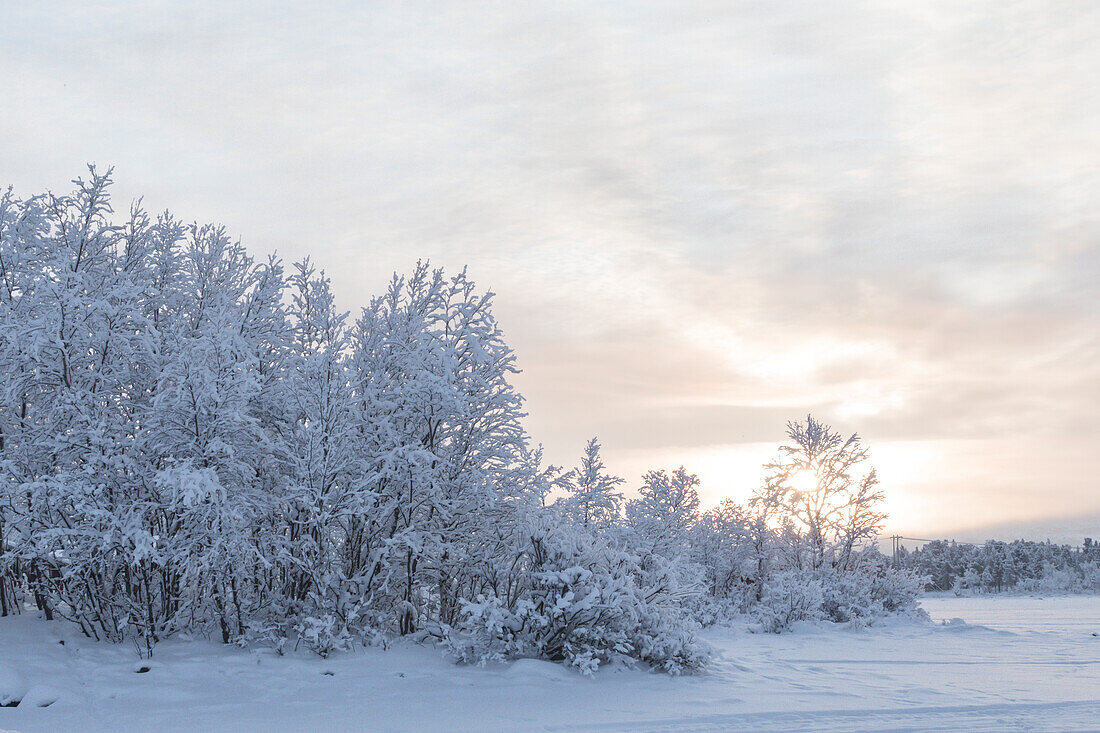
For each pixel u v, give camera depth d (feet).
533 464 41.81
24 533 33.06
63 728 23.41
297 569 37.14
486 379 40.83
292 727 23.72
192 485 30.37
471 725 23.94
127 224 40.34
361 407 40.81
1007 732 23.34
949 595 219.41
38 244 37.50
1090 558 263.90
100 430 32.86
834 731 23.27
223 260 42.39
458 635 38.32
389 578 39.04
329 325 37.47
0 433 36.88
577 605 33.71
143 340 35.58
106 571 35.53
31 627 35.76
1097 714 26.13
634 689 30.58
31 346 32.71
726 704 27.53
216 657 33.01
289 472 39.52
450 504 38.93
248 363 35.27
